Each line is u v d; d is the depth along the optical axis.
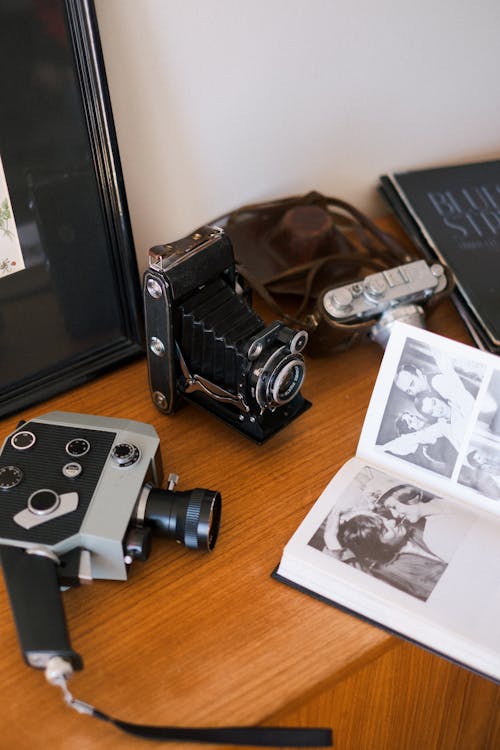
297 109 1.03
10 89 0.76
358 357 1.01
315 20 0.95
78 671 0.70
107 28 0.83
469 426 0.83
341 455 0.90
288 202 1.08
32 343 0.90
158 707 0.70
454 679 0.88
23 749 0.67
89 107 0.81
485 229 1.10
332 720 0.82
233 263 0.86
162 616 0.76
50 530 0.71
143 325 0.99
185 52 0.89
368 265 1.05
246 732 0.68
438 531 0.81
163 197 1.01
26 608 0.66
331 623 0.76
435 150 1.20
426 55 1.07
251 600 0.77
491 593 0.76
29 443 0.77
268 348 0.81
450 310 1.06
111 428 0.79
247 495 0.86
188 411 0.94
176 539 0.77
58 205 0.85
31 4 0.74
